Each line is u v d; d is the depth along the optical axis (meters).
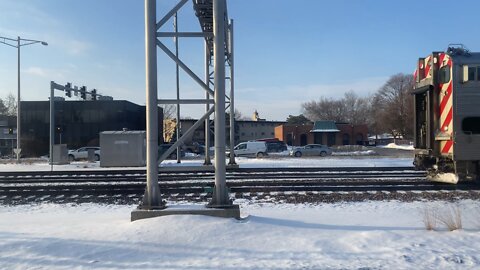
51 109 32.12
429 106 13.09
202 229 7.44
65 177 18.66
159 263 5.93
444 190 13.24
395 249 6.50
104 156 29.73
